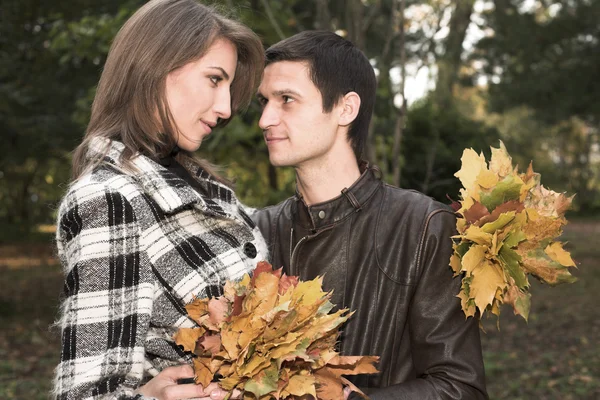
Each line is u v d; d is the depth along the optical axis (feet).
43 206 92.53
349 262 6.46
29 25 33.94
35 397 20.34
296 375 4.91
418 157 25.57
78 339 4.95
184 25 5.67
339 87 6.40
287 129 6.38
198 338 4.93
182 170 6.46
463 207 5.92
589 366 24.11
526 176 6.16
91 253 5.07
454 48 35.68
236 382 4.76
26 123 33.17
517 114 113.70
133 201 5.36
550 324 32.04
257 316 4.73
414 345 6.19
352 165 6.65
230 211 6.25
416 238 6.30
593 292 41.91
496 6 50.03
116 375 5.00
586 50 47.42
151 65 5.61
